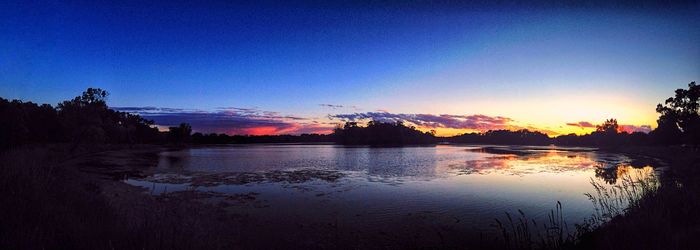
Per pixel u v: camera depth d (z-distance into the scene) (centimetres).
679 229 956
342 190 2228
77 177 1853
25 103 6962
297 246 1145
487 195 2036
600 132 14438
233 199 1895
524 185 2462
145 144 12706
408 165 4216
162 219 1129
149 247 745
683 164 4047
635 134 12131
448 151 8969
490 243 1151
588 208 1639
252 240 1187
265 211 1608
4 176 993
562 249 1010
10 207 804
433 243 1174
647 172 3328
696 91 5869
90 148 7038
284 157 6003
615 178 2855
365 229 1330
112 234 803
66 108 6316
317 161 4925
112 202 1405
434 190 2230
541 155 6838
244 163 4491
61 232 765
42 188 1011
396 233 1281
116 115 10088
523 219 1455
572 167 3981
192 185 2450
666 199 1192
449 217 1504
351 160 5162
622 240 917
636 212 1117
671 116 6731
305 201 1850
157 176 2980
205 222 1357
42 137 7006
